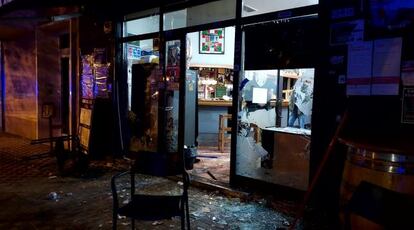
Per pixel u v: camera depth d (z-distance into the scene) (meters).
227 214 3.64
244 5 4.37
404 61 3.02
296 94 4.58
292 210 3.65
